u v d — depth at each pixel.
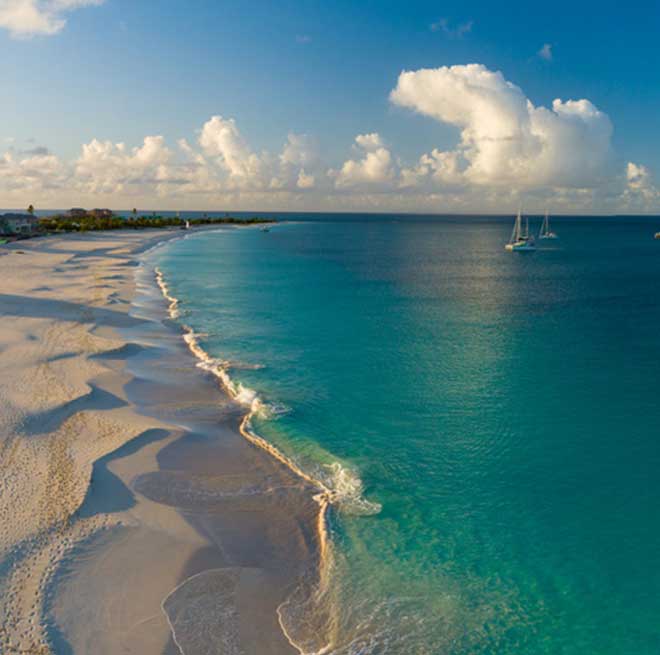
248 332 45.31
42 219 180.88
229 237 190.12
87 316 47.69
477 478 22.11
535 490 21.25
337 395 30.75
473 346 41.31
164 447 23.64
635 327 48.09
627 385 32.50
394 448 24.50
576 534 18.64
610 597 15.90
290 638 14.09
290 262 107.25
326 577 16.41
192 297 62.22
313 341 42.56
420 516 19.55
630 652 14.09
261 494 20.52
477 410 28.78
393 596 15.77
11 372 31.11
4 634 13.38
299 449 24.20
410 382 33.00
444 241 198.00
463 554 17.62
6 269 76.62
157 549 17.03
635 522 19.27
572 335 45.00
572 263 112.38
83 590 15.04
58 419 25.20
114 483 20.41
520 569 16.97
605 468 22.86
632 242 186.00
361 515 19.52
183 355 38.19
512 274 91.19
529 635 14.52
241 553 17.20
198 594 15.34
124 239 149.50
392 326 48.31
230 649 13.57
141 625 14.09
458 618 15.05
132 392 30.17
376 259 119.12
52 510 18.12
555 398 30.45
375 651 13.88
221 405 29.05
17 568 15.51
